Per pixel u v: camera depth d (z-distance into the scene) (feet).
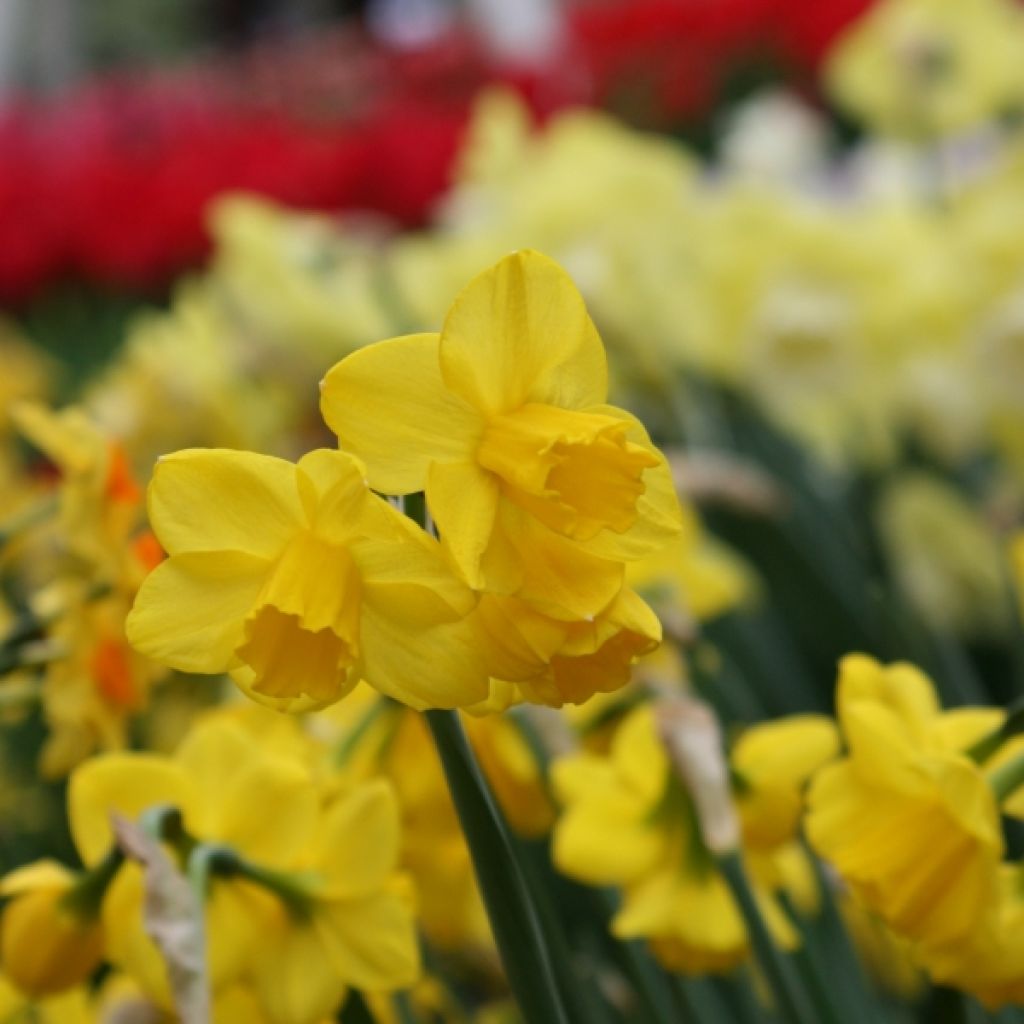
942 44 4.76
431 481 1.58
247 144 7.62
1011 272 3.63
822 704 3.63
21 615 3.01
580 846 1.96
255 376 4.05
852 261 3.70
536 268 1.60
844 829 1.78
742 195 3.83
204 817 1.89
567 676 1.58
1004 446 3.81
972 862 1.74
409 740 2.02
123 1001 1.95
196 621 1.61
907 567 3.86
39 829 3.54
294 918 1.87
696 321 3.85
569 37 9.49
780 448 4.04
